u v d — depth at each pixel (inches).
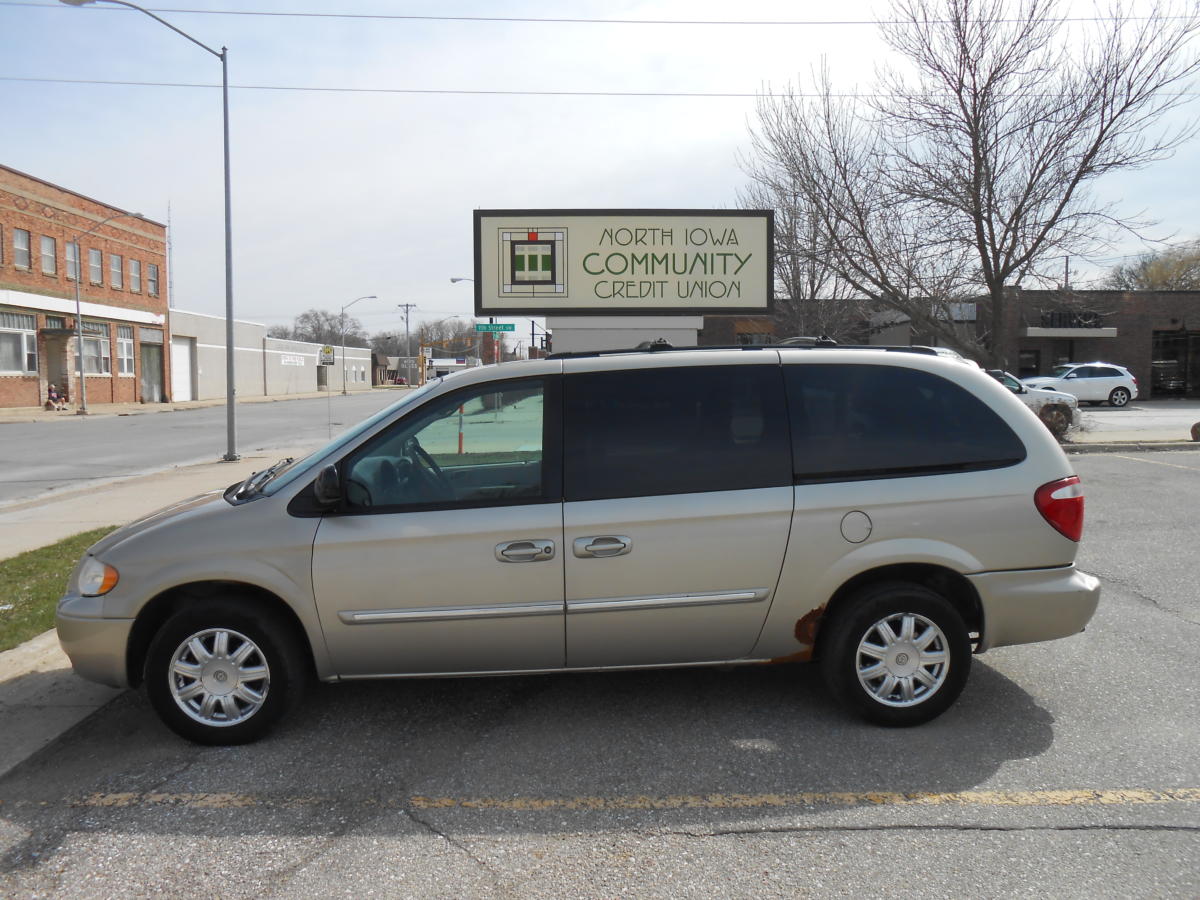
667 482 169.9
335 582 166.6
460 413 173.9
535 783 152.6
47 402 1545.3
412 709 186.9
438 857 129.5
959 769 155.0
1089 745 164.2
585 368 176.2
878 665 171.5
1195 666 206.5
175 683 168.1
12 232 1473.9
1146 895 117.2
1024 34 677.3
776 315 1142.3
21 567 318.3
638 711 183.5
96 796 150.6
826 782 151.0
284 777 156.5
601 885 121.6
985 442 174.2
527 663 172.9
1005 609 172.4
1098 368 1373.0
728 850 130.2
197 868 127.6
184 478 610.9
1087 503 442.6
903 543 169.3
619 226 618.5
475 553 166.9
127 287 1819.6
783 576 169.9
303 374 2847.0
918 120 716.7
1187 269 2384.4
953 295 788.0
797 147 817.5
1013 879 121.3
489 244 619.5
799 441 172.2
